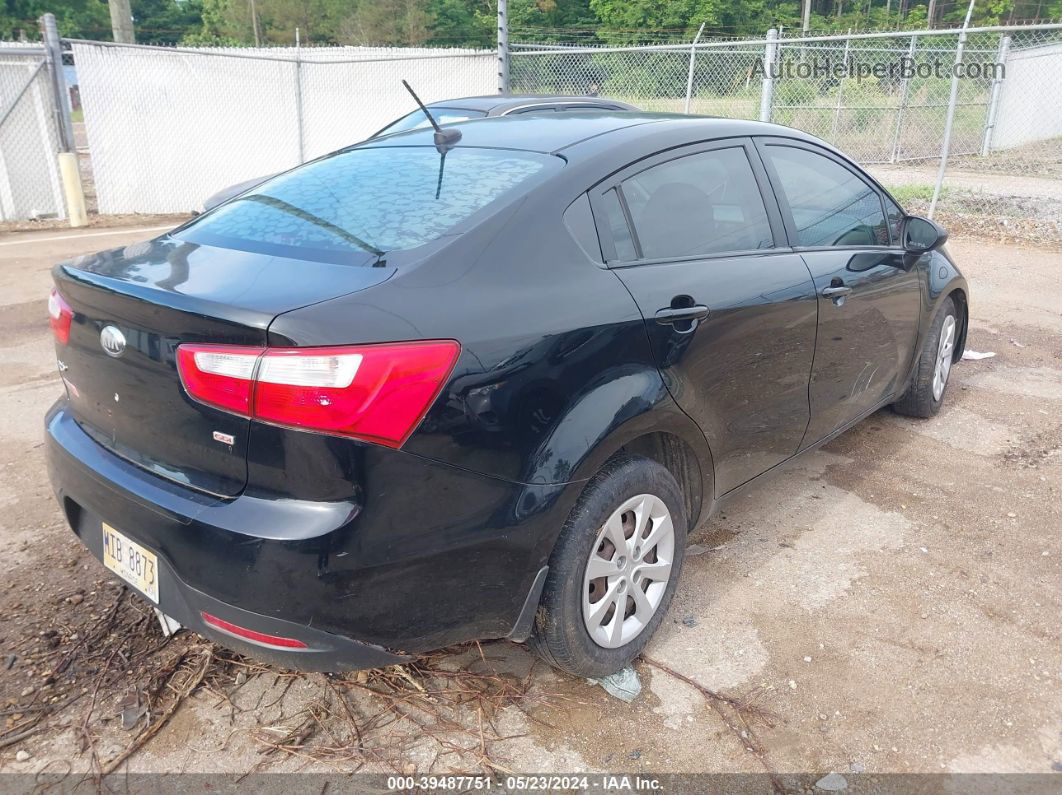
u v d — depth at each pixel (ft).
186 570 6.55
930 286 13.65
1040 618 9.45
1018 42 60.85
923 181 46.78
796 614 9.57
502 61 37.73
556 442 7.11
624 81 45.60
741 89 45.27
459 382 6.49
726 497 9.89
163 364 6.61
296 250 7.48
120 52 38.75
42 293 24.41
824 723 7.93
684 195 9.14
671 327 8.21
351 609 6.37
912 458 13.65
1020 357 18.90
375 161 9.43
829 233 11.18
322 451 6.09
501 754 7.55
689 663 8.75
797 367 10.23
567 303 7.38
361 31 162.50
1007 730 7.83
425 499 6.48
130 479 7.02
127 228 37.17
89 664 8.60
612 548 8.03
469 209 7.65
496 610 7.16
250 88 42.09
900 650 8.94
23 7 158.71
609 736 7.77
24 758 7.44
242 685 8.38
